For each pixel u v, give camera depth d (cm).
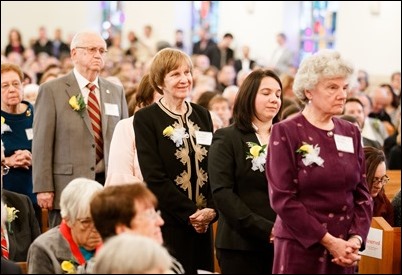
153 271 324
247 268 474
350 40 1948
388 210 558
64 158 598
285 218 414
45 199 594
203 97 856
